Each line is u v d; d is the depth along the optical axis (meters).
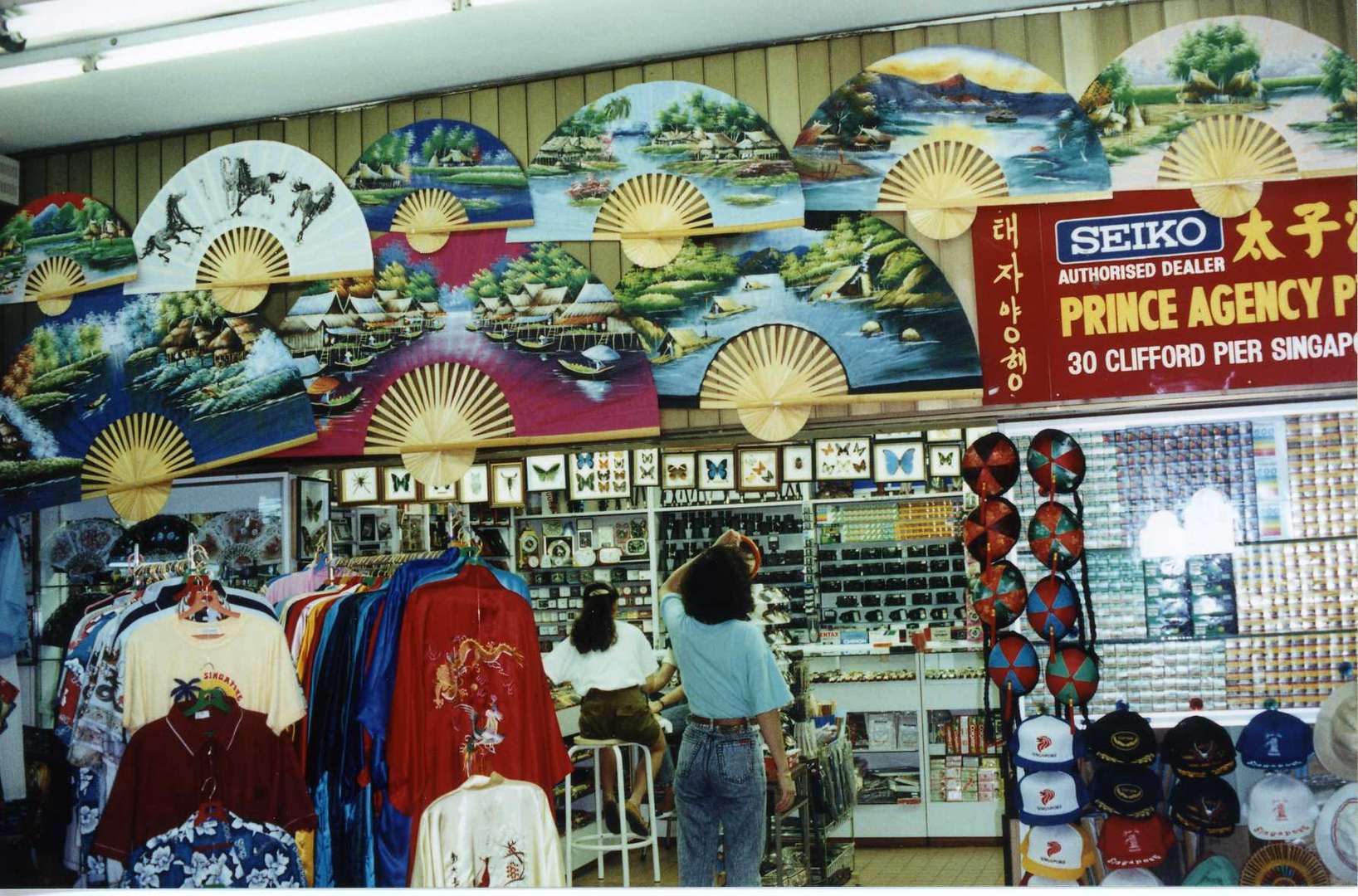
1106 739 4.59
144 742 4.39
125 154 5.48
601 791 6.94
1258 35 4.48
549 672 6.63
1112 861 4.54
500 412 4.98
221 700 4.46
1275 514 4.90
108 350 5.37
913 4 4.57
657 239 4.88
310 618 4.88
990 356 4.63
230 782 4.43
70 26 4.52
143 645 4.54
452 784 4.65
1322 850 4.48
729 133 4.82
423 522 7.80
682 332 4.86
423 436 5.02
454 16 4.49
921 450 5.60
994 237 4.67
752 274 4.82
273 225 5.19
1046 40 4.64
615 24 4.63
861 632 8.04
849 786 6.69
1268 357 4.46
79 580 5.90
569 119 4.95
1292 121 4.44
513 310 5.01
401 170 5.11
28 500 5.37
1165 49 4.54
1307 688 4.84
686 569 5.09
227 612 4.62
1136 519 4.97
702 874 4.84
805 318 4.77
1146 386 4.53
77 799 4.71
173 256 5.29
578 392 4.92
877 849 7.47
